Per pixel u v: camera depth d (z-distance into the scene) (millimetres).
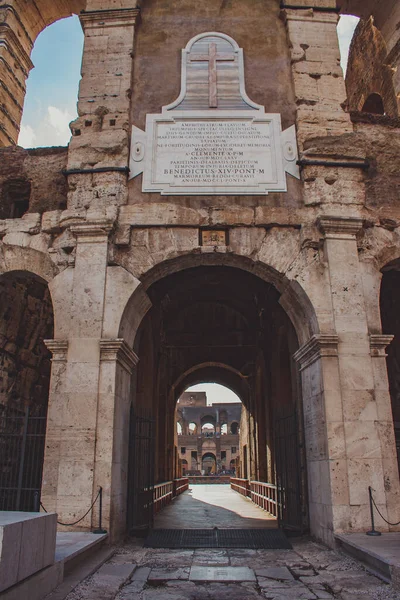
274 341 20734
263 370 23531
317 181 14188
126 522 12953
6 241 13992
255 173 14492
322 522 11898
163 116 15133
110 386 12164
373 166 14945
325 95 15406
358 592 7699
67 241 13664
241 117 15117
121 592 7754
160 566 9625
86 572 8578
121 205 13961
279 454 15438
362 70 25062
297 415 14789
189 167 14523
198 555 10711
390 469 11680
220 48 16125
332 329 12766
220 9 16859
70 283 13273
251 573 9070
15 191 15758
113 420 11953
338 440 11734
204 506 23141
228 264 14156
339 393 12109
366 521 11180
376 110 24828
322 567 9500
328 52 16000
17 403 16125
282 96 15539
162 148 14758
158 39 16422
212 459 91062
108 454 11680
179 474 38750
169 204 13945
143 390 19500
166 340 26859
